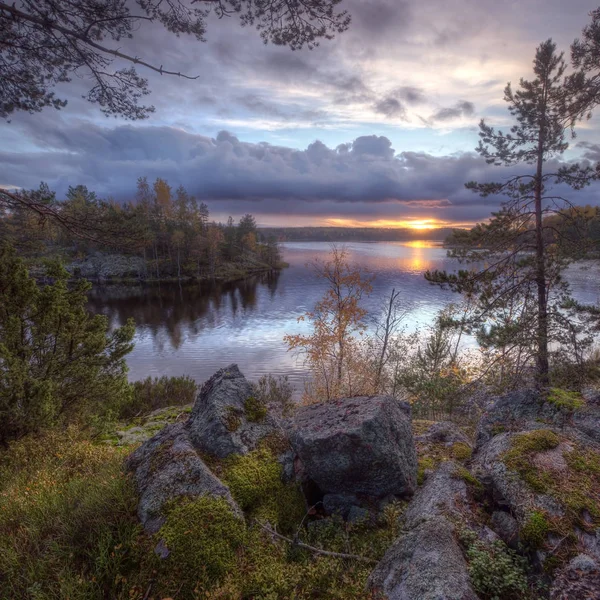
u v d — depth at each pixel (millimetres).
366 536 3557
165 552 3090
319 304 17672
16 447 6301
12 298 7289
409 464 4160
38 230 8828
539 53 12406
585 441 3814
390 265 108625
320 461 3930
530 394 5066
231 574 3023
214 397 4797
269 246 125875
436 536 2750
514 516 3082
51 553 3221
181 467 3777
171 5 5066
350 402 4578
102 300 65438
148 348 35719
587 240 11836
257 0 5027
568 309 11305
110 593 2924
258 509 3814
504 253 13438
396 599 2422
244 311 54156
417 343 19234
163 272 95312
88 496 3670
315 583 3021
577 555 2568
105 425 8500
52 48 5648
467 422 10570
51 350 7867
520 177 13070
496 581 2469
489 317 12758
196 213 118125
